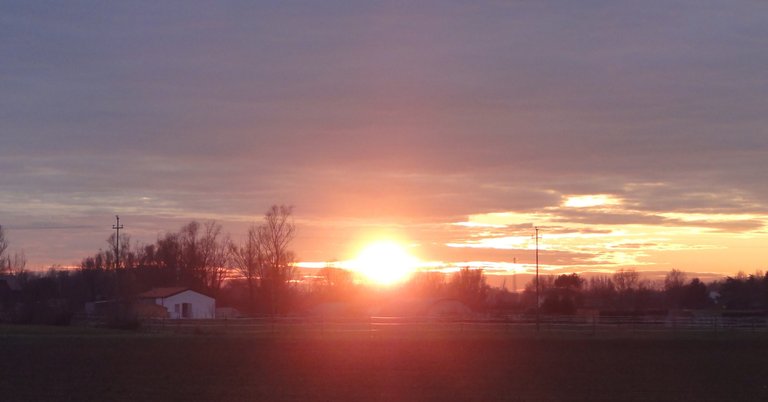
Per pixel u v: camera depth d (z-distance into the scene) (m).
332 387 38.25
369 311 109.62
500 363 47.41
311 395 35.94
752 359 50.69
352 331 67.56
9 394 36.44
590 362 48.38
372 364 46.50
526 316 89.88
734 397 36.59
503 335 63.62
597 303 134.75
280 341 56.88
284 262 110.25
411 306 112.94
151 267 123.50
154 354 50.41
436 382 39.88
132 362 47.00
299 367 45.16
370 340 58.09
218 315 98.25
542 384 39.56
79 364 46.25
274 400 34.62
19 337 59.56
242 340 57.41
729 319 81.56
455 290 146.62
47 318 75.81
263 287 110.12
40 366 45.41
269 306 109.31
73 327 71.25
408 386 38.59
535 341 58.78
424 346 55.00
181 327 71.56
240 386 38.53
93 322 77.38
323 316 90.00
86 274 120.62
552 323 79.00
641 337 63.06
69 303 89.19
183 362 47.12
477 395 36.09
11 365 45.78
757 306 127.00
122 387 38.28
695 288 137.38
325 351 52.03
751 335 65.81
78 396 35.88
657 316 92.50
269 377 41.44
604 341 59.28
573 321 82.62
